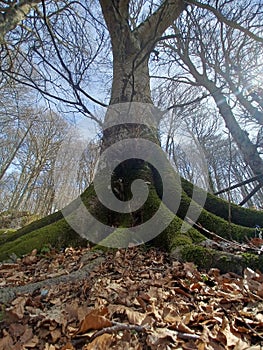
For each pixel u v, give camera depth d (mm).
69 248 3018
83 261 2518
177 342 1326
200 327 1465
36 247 3104
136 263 2473
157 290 1889
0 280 2312
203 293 1853
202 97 3145
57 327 1504
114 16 4141
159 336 1356
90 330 1434
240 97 6090
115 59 4215
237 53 5609
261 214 3615
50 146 18453
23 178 21094
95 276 2195
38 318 1588
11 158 19078
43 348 1352
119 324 1449
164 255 2646
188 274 2086
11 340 1422
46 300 1839
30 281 2225
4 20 3367
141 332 1404
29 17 3732
